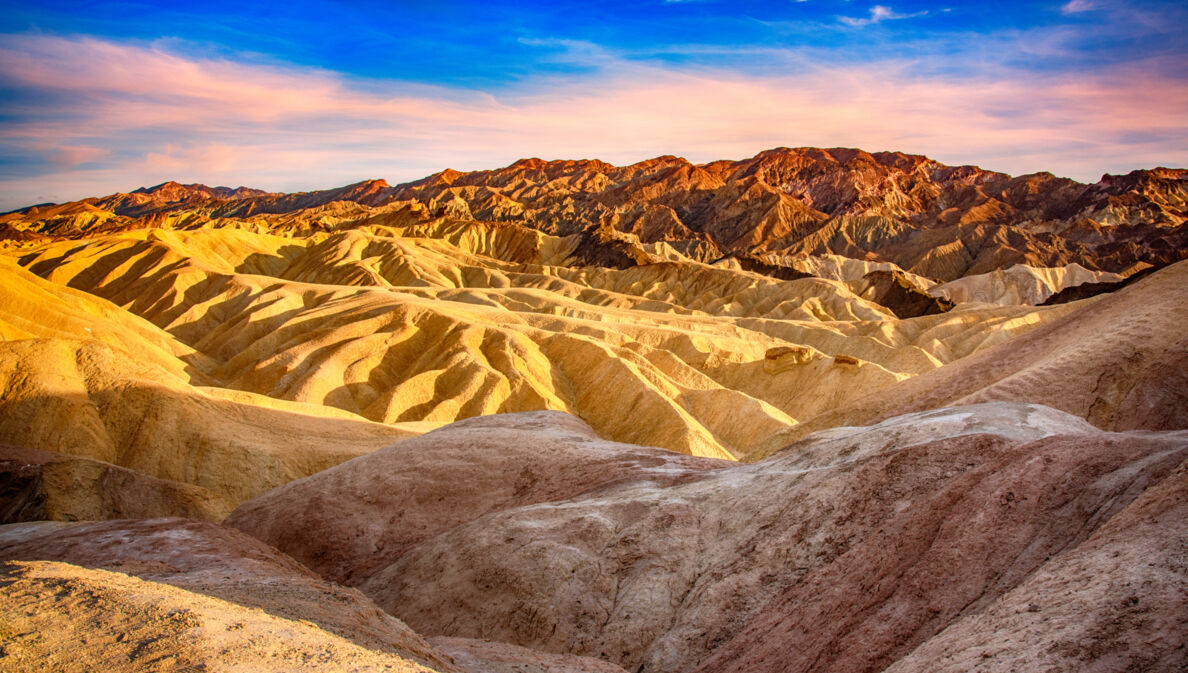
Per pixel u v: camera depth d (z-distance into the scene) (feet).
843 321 433.07
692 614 58.59
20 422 151.43
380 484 104.78
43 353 167.12
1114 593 30.48
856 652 42.37
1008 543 45.34
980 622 35.09
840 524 59.82
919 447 63.72
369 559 88.63
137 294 424.87
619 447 109.29
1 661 25.57
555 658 52.21
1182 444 48.93
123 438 156.15
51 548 75.51
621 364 249.34
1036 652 28.76
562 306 402.72
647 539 70.13
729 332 361.51
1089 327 122.42
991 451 60.34
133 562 61.62
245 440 157.99
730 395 230.68
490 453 110.01
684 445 197.67
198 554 68.95
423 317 296.10
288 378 248.32
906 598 45.29
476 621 66.49
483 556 73.87
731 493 75.15
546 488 95.76
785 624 50.52
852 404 139.23
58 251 488.85
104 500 125.80
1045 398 100.01
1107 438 52.70
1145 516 37.01
